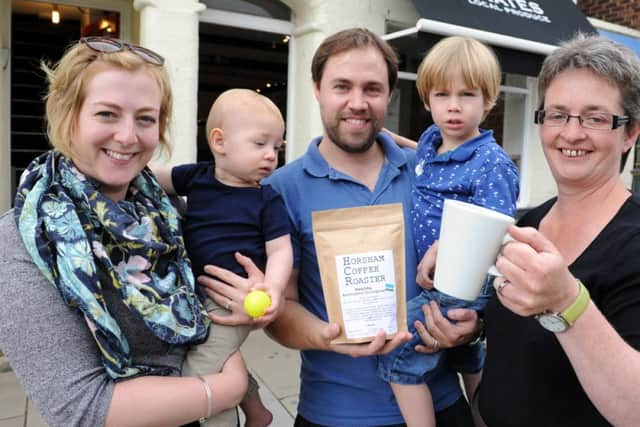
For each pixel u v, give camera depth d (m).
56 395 1.08
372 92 1.65
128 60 1.18
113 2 4.89
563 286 0.97
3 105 4.51
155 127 1.25
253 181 1.64
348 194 1.74
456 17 4.96
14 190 5.62
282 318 1.65
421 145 2.19
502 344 1.35
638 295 1.08
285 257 1.56
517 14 5.53
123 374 1.15
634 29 7.30
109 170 1.19
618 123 1.18
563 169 1.25
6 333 1.07
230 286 1.44
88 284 1.09
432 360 1.66
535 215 1.49
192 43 4.29
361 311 1.45
